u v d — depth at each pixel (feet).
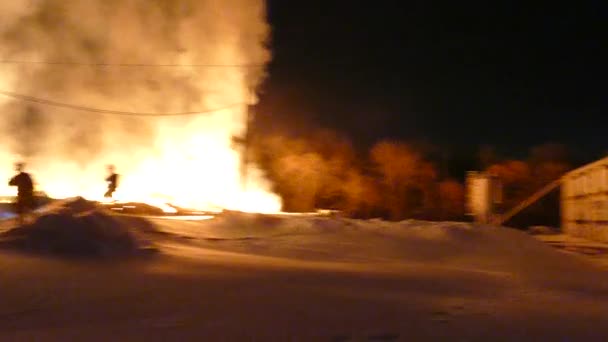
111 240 42.45
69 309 28.89
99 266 37.63
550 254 59.00
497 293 37.65
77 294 31.27
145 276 35.83
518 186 150.30
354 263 47.80
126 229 45.29
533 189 147.74
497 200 97.81
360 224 63.21
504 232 63.10
